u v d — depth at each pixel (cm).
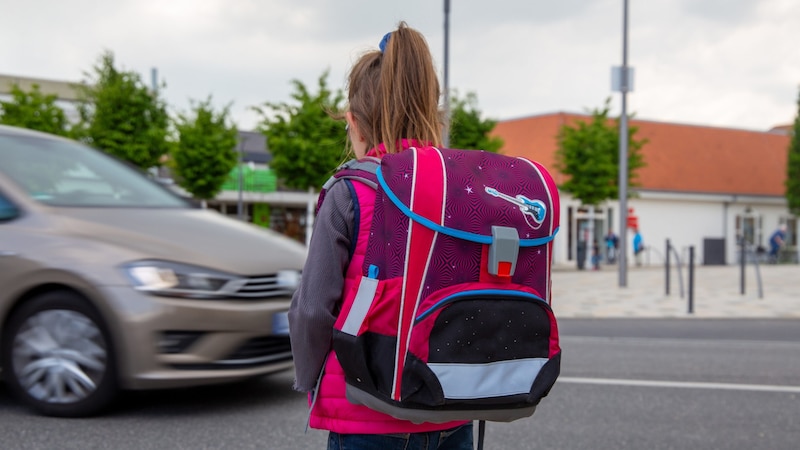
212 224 524
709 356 759
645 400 545
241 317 453
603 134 2891
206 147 2831
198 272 449
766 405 534
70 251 450
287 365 486
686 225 3797
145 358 433
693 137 4109
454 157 174
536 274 175
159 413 468
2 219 475
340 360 169
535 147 3684
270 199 4153
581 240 2850
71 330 447
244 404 494
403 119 187
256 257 486
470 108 2616
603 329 1004
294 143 2447
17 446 395
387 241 166
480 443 185
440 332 162
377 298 164
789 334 955
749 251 3809
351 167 179
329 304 171
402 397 162
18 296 456
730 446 433
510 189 174
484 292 165
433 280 164
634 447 428
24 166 514
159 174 3150
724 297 1455
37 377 453
